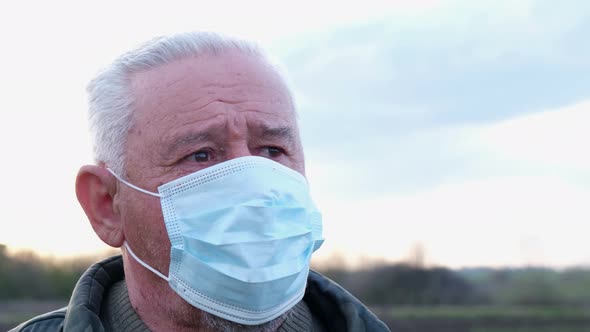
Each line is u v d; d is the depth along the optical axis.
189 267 2.29
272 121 2.35
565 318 23.27
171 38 2.38
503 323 21.80
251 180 2.30
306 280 2.47
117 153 2.36
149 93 2.31
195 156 2.33
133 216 2.34
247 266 2.25
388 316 20.36
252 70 2.36
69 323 2.29
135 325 2.37
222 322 2.32
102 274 2.58
